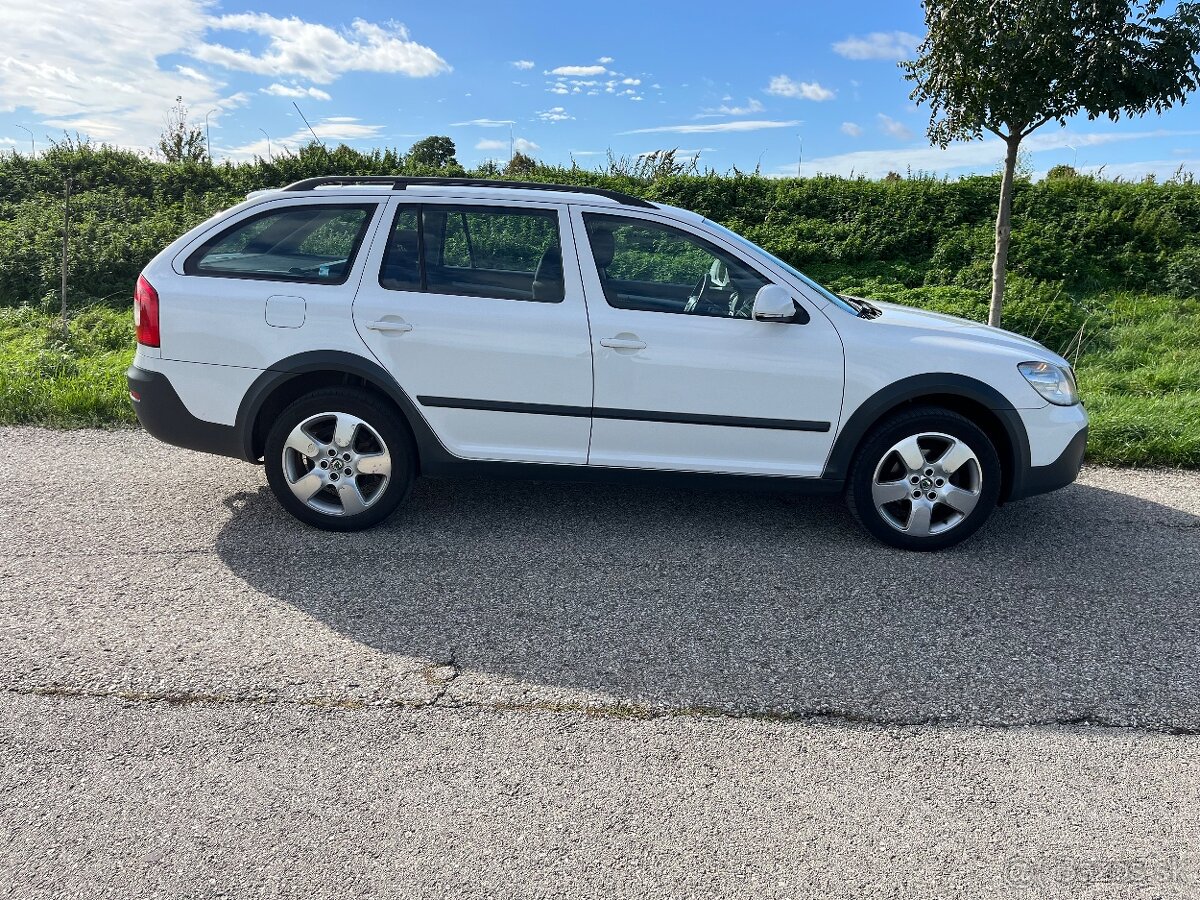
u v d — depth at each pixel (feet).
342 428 15.28
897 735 10.14
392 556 14.78
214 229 15.44
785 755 9.70
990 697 10.98
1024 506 18.45
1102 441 22.48
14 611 12.42
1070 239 42.37
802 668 11.55
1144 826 8.72
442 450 15.48
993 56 23.40
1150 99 23.16
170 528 15.72
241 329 15.07
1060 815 8.84
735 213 47.83
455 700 10.59
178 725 9.90
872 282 40.45
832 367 15.06
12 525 15.69
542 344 15.03
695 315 15.19
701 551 15.38
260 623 12.33
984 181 47.42
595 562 14.78
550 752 9.63
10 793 8.71
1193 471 21.62
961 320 17.62
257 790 8.87
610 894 7.64
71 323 32.30
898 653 12.01
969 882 7.91
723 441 15.38
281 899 7.50
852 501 15.66
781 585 14.08
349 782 9.03
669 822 8.57
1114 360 31.58
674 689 10.98
